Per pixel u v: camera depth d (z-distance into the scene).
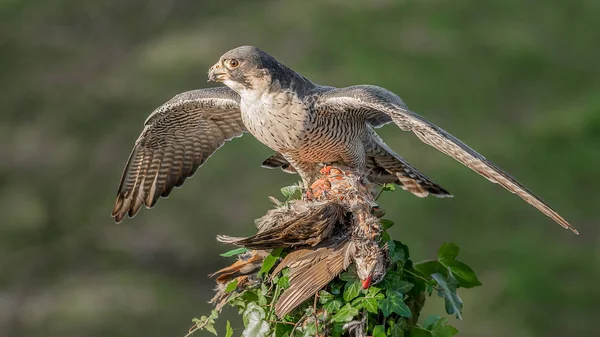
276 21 21.47
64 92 21.55
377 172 7.46
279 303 5.61
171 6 22.34
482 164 5.95
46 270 19.73
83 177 20.70
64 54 22.11
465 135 19.75
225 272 6.05
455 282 6.19
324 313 5.64
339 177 6.04
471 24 21.77
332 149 6.98
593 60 21.67
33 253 19.97
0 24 22.25
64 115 21.33
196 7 22.30
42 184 20.64
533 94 20.84
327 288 5.69
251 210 19.08
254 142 19.81
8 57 22.11
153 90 20.91
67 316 18.45
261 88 6.81
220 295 6.12
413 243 18.20
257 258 6.00
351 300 5.62
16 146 21.06
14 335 18.77
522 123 20.30
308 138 6.86
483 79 20.69
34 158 20.97
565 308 18.06
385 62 20.31
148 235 19.69
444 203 18.66
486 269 18.45
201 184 19.53
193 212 19.42
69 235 20.16
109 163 20.83
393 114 6.29
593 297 18.06
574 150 19.78
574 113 20.27
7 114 21.50
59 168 20.81
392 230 18.30
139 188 7.61
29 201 20.38
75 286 19.16
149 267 19.39
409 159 18.69
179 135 7.44
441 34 21.11
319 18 21.34
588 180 19.53
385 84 19.77
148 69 20.98
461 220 18.62
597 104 20.27
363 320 5.63
